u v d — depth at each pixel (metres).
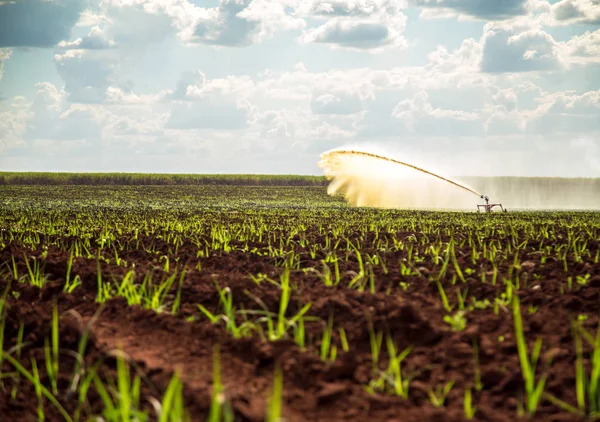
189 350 6.12
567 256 10.81
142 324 6.93
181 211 28.22
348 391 5.12
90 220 21.22
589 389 4.84
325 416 4.77
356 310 6.83
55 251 12.64
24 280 9.27
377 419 4.68
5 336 6.34
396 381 5.17
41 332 6.24
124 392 4.61
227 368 5.66
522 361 5.00
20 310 6.85
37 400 5.20
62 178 72.94
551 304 7.19
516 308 5.70
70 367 5.68
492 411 4.75
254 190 58.84
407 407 4.88
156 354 6.05
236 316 7.16
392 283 8.69
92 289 8.70
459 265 10.05
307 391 5.20
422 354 5.79
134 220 21.55
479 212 29.19
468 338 6.03
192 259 11.49
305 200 43.81
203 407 4.73
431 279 8.62
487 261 10.38
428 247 12.54
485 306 7.19
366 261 10.77
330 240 14.06
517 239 13.87
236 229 17.44
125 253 12.44
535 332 6.18
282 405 4.93
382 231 16.94
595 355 4.97
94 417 4.86
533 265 9.52
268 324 6.83
